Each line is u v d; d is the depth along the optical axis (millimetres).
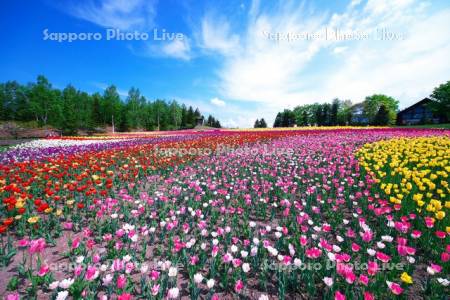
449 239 3264
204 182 6594
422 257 3246
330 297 2459
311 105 79688
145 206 5078
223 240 3791
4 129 28078
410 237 3574
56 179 6961
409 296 2607
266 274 3010
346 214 4762
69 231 4051
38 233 3793
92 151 11641
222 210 4531
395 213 4398
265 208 4910
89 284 2639
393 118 60469
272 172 7195
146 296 2572
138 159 9859
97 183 6633
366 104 64125
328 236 3873
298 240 3609
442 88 42375
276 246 3471
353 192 5793
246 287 2812
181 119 91625
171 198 5750
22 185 5668
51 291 2686
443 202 4770
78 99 69375
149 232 4020
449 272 2869
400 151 9633
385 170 7227
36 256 3328
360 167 7578
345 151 10289
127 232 3703
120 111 66750
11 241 3369
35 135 28766
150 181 7215
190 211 4672
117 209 4922
